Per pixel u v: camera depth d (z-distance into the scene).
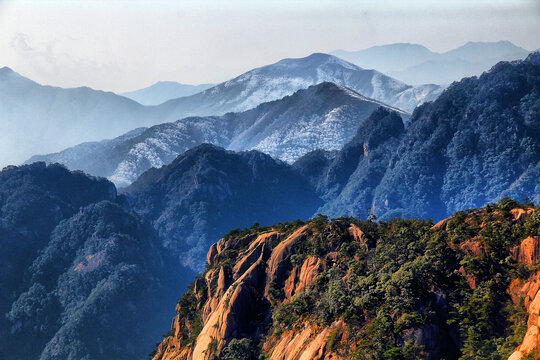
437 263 171.12
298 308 193.50
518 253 164.38
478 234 174.38
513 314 154.75
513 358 126.38
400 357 156.75
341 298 178.88
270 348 195.38
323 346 173.25
